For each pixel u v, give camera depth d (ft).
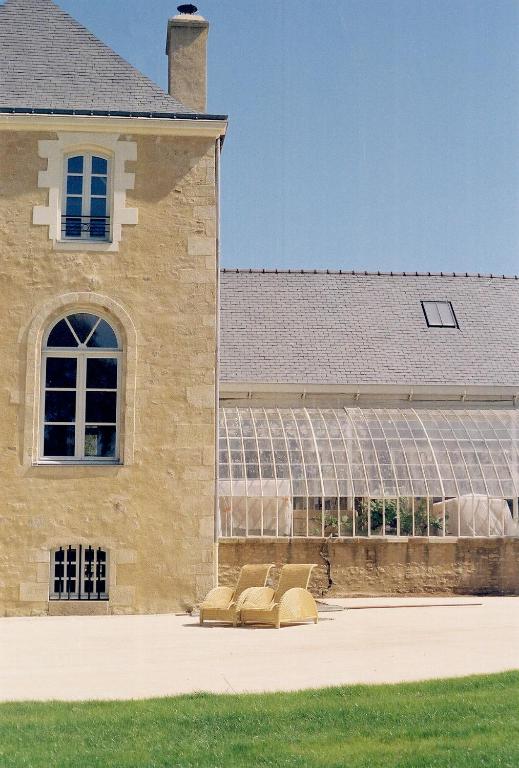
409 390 98.37
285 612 64.44
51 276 74.08
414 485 87.51
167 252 75.05
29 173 74.84
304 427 92.07
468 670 46.42
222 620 66.64
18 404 72.74
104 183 75.97
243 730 35.58
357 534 85.51
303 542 82.94
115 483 72.69
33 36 80.94
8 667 48.65
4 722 36.35
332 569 82.84
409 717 36.86
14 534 71.61
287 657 51.08
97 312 74.69
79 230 75.25
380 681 43.73
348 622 66.28
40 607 71.20
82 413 73.92
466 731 35.17
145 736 34.86
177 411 73.77
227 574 81.97
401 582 83.41
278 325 103.91
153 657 51.44
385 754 32.68
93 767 31.55
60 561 72.38
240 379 96.63
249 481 85.87
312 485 86.48
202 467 73.46
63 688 43.14
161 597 72.18
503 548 84.69
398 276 112.88
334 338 103.35
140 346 74.08
